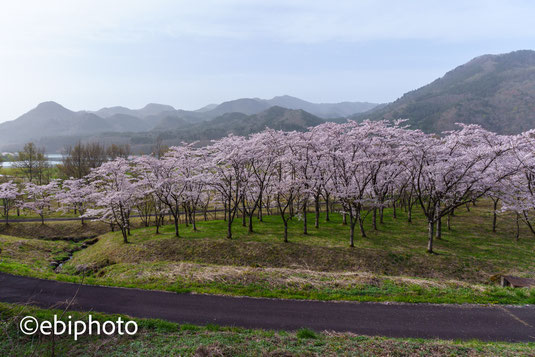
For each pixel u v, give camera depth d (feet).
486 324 43.01
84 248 130.93
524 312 46.50
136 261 97.09
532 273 77.25
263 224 135.85
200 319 44.83
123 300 51.88
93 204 171.32
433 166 97.76
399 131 111.75
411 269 83.20
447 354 33.65
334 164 108.17
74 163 243.19
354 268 84.74
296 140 110.32
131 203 131.23
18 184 208.03
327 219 141.08
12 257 99.40
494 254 92.27
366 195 127.34
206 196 153.07
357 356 33.22
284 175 146.82
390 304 49.80
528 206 95.66
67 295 54.13
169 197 124.36
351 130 108.99
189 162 128.16
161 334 39.47
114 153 287.89
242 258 93.71
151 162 115.34
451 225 128.16
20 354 33.94
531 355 33.22
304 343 36.55
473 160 90.38
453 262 85.40
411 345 35.60
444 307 48.49
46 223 163.22
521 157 87.86
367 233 115.85
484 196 100.83
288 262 90.07
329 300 51.60
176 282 60.49
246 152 110.42
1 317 42.68
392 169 120.98
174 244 105.50
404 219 141.90
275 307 48.83
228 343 36.27
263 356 33.17
